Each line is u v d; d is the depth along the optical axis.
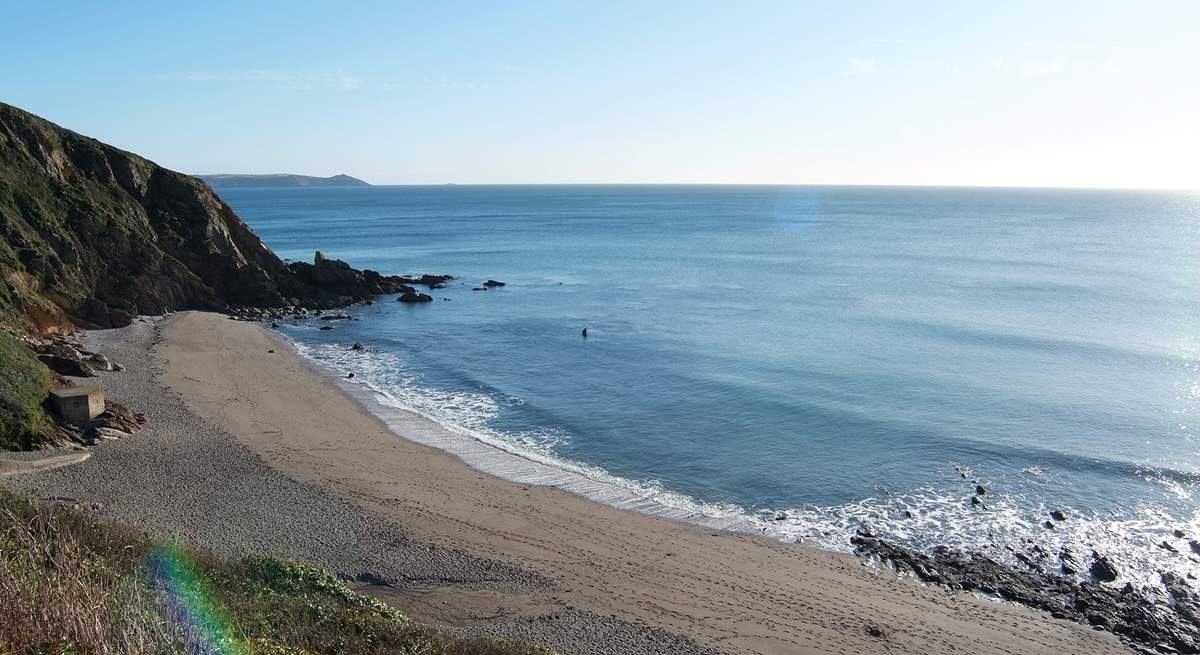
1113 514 26.84
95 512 22.48
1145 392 40.91
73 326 50.66
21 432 27.53
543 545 23.66
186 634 10.36
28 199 55.31
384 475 28.81
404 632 14.77
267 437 32.19
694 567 22.72
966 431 34.91
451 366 47.97
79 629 8.44
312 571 17.64
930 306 67.62
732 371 45.59
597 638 18.34
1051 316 62.25
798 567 23.02
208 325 56.34
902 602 21.08
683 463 31.50
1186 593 21.89
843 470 30.72
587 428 35.78
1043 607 21.02
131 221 62.91
